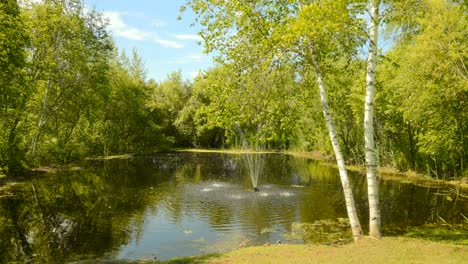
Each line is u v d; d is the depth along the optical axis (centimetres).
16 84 1873
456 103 2005
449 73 1845
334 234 1143
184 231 1197
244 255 868
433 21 1694
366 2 915
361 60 1087
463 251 789
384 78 2434
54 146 2977
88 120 3841
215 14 1036
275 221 1315
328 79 1180
